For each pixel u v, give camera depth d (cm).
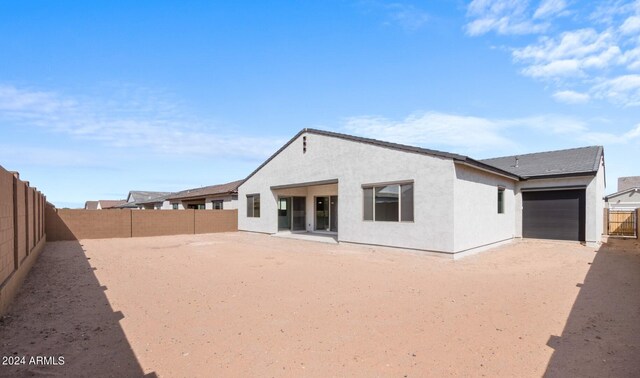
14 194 759
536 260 1134
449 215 1142
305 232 2033
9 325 531
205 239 1903
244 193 2330
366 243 1404
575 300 666
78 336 488
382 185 1352
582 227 1575
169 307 623
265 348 449
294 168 1819
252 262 1098
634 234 2012
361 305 632
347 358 421
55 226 1914
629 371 388
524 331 508
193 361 412
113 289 756
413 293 714
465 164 1174
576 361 413
